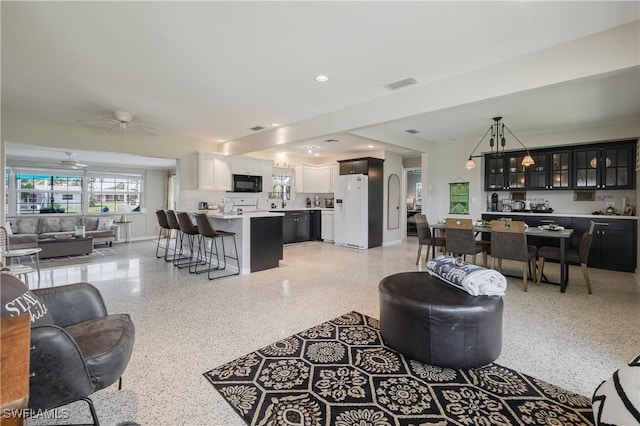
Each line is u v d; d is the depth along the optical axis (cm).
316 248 696
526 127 505
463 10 195
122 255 622
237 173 664
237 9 195
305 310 306
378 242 727
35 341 110
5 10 194
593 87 324
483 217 614
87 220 771
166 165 878
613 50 215
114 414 159
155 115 434
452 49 245
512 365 207
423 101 319
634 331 259
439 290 222
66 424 151
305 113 423
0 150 422
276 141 512
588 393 177
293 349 228
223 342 238
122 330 156
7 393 66
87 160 782
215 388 181
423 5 190
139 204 921
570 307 317
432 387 183
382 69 282
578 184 532
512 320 284
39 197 786
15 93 347
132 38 230
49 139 462
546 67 243
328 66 277
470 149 630
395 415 159
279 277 435
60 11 196
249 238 460
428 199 644
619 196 519
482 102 285
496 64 269
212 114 430
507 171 599
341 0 186
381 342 238
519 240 375
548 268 503
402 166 812
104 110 412
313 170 852
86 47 243
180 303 326
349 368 203
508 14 199
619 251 482
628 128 470
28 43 236
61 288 169
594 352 224
